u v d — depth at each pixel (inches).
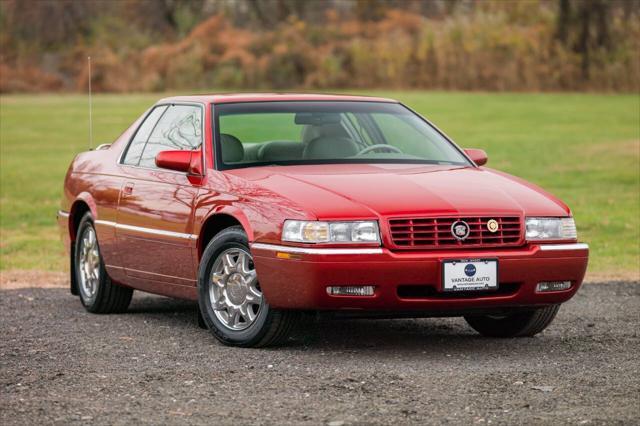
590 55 2576.3
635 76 2536.9
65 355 349.4
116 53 2910.9
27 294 507.8
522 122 1812.3
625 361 336.5
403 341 377.1
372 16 3041.3
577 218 818.8
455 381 304.7
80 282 459.8
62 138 1637.6
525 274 346.0
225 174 375.9
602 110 2010.3
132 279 421.7
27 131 1737.2
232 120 399.2
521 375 313.0
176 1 3189.0
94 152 472.1
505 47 2613.2
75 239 470.3
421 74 2674.7
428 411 271.1
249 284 357.4
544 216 354.3
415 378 309.3
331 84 2738.7
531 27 2645.2
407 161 394.9
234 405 279.7
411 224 337.1
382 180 359.6
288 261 335.9
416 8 3110.2
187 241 381.1
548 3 2684.5
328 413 270.4
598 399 282.4
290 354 348.8
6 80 2768.2
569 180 1089.4
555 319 430.6
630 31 2581.2
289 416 267.9
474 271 338.0
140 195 411.8
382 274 331.3
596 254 658.8
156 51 2832.2
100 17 3038.9
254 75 2785.4
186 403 282.0
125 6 3134.8
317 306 334.3
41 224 843.4
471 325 398.3
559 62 2581.2
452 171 381.1
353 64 2748.5
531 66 2591.0
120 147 449.4
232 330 362.0
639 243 703.1
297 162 386.0
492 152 1387.8
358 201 340.8
